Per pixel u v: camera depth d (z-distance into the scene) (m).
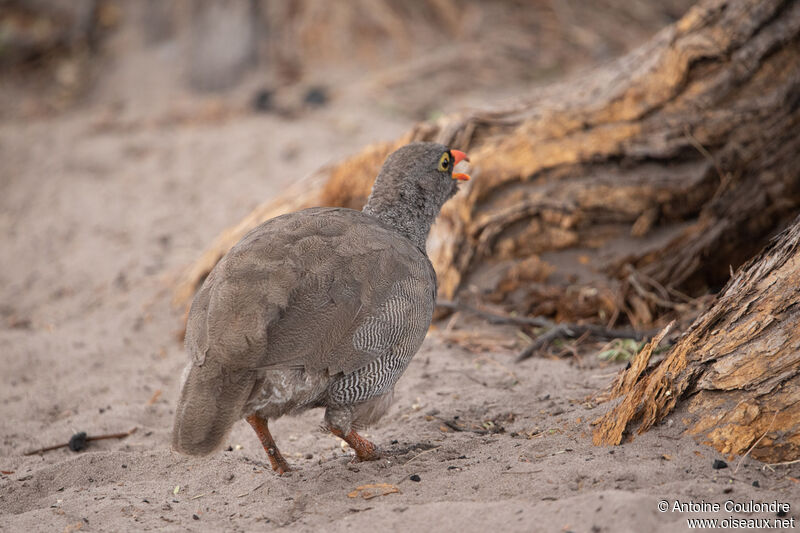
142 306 13.66
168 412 9.88
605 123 11.49
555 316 11.52
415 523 6.08
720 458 6.62
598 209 11.52
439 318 11.80
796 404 6.52
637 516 5.66
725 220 11.12
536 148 11.80
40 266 15.84
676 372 7.18
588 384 9.24
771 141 10.85
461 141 12.45
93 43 26.36
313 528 6.30
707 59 10.95
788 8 10.59
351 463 7.72
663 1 25.33
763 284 7.09
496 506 6.09
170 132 22.08
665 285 11.34
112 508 6.91
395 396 9.61
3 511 7.34
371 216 8.39
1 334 12.93
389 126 21.28
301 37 24.44
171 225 16.88
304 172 18.62
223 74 24.20
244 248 7.30
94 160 20.50
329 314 7.06
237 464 7.91
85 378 11.14
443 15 24.83
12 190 19.50
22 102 25.36
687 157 11.18
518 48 24.33
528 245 11.91
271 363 6.76
